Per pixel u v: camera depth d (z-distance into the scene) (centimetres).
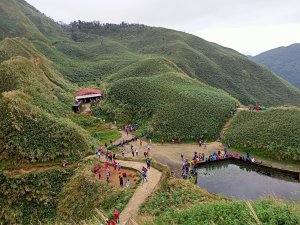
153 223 2006
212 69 17112
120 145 5853
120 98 8188
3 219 3441
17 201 3612
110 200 3114
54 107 6356
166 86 8562
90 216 2897
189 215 2036
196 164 5209
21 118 4466
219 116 6944
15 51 9869
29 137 4306
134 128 6869
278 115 6272
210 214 1917
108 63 15388
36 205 3591
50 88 7669
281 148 5325
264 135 5762
